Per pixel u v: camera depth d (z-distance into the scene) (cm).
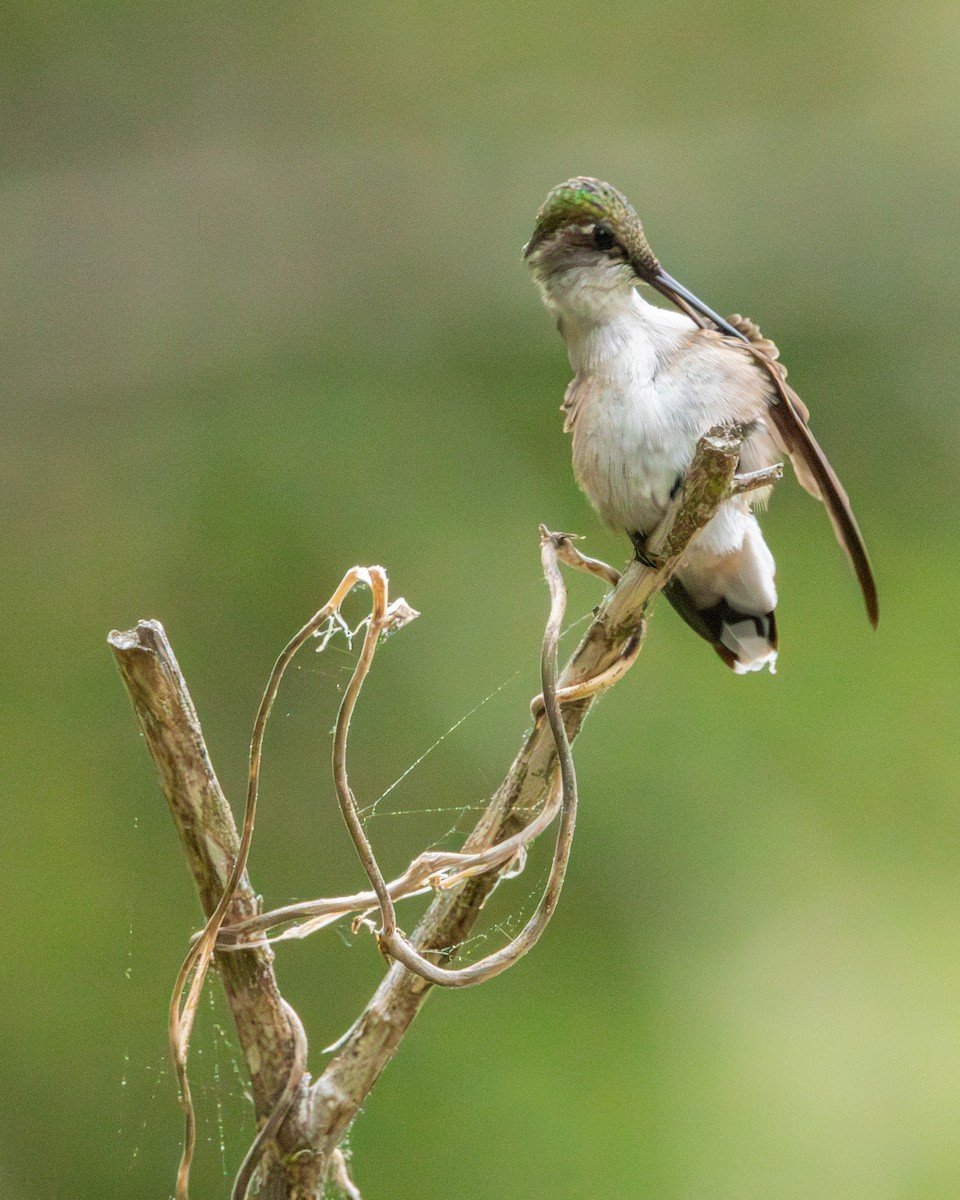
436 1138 847
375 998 348
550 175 1403
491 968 333
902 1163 877
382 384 1294
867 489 1290
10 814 1025
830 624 1120
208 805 332
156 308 1368
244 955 337
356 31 1419
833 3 1435
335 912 339
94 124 1403
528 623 1075
